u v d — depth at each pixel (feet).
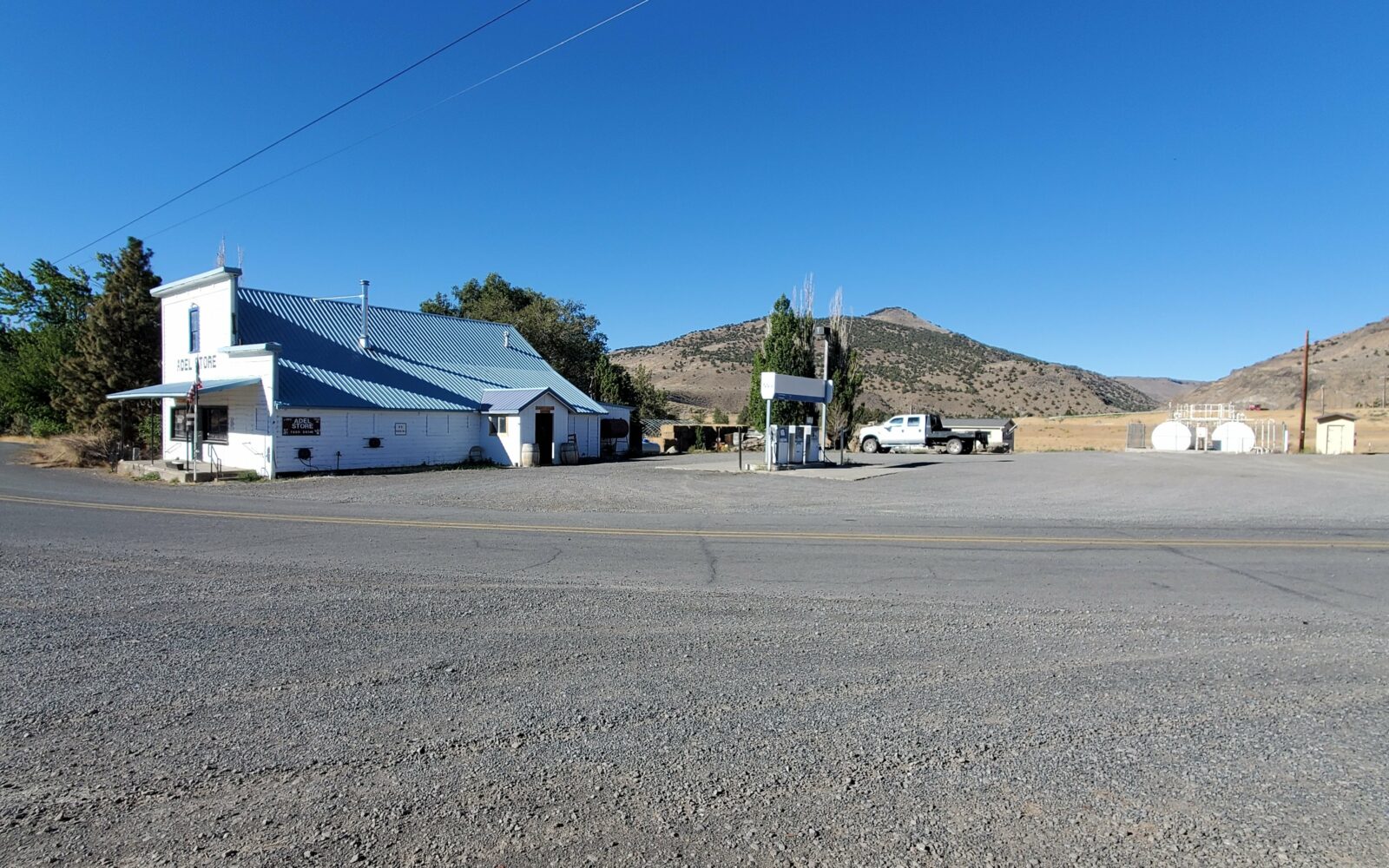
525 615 21.74
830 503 53.72
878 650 18.65
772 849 10.08
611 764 12.51
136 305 115.14
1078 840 10.34
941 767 12.44
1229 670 17.29
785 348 126.21
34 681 16.14
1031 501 55.26
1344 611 22.72
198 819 10.75
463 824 10.67
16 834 10.34
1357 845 10.23
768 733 13.76
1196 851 10.09
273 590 24.84
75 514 46.01
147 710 14.64
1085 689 16.03
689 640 19.44
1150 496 58.65
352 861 9.75
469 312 189.78
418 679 16.44
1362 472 79.30
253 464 84.07
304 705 14.94
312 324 103.96
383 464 91.91
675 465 98.27
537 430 103.19
